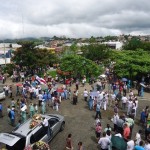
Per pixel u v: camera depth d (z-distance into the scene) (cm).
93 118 2323
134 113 2244
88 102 2725
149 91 3497
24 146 1429
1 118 2345
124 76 3794
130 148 1398
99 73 4444
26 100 2780
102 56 7331
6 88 3247
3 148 1352
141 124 2156
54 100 2589
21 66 4856
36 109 2338
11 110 2112
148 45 7644
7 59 6700
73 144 1752
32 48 4900
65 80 3956
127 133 1634
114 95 2778
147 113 2098
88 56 7412
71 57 4459
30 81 3766
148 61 3775
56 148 1678
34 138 1509
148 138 1565
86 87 3750
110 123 2166
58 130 1895
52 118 1825
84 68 4372
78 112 2511
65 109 2617
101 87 3475
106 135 1458
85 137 1875
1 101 2972
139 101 2978
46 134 1642
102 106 2609
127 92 3378
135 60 3816
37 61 4775
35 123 1598
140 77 3859
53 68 6216
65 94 3017
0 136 1445
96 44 8175
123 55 4156
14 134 1488
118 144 1441
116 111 2322
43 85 3738
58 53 9144
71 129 2028
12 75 4625
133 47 7806
